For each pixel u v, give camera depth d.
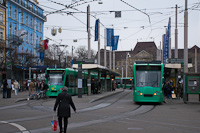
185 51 24.80
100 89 38.41
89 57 31.08
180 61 28.19
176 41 31.11
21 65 46.34
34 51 60.88
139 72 22.22
